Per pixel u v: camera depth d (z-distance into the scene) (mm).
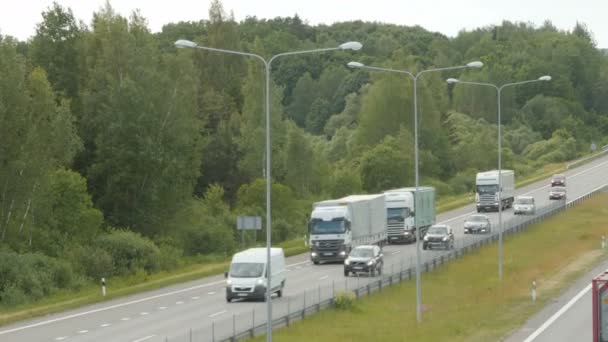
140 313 78438
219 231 143250
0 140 116250
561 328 66125
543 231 143500
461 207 191250
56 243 120375
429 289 92250
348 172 190125
